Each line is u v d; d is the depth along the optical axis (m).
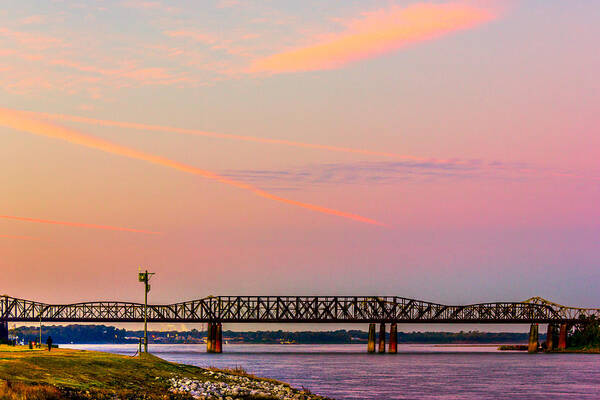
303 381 160.25
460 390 140.25
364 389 140.38
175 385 88.56
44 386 68.88
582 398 127.38
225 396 87.19
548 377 177.62
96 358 95.69
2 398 63.03
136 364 98.81
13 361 80.94
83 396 71.44
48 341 112.19
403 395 129.50
